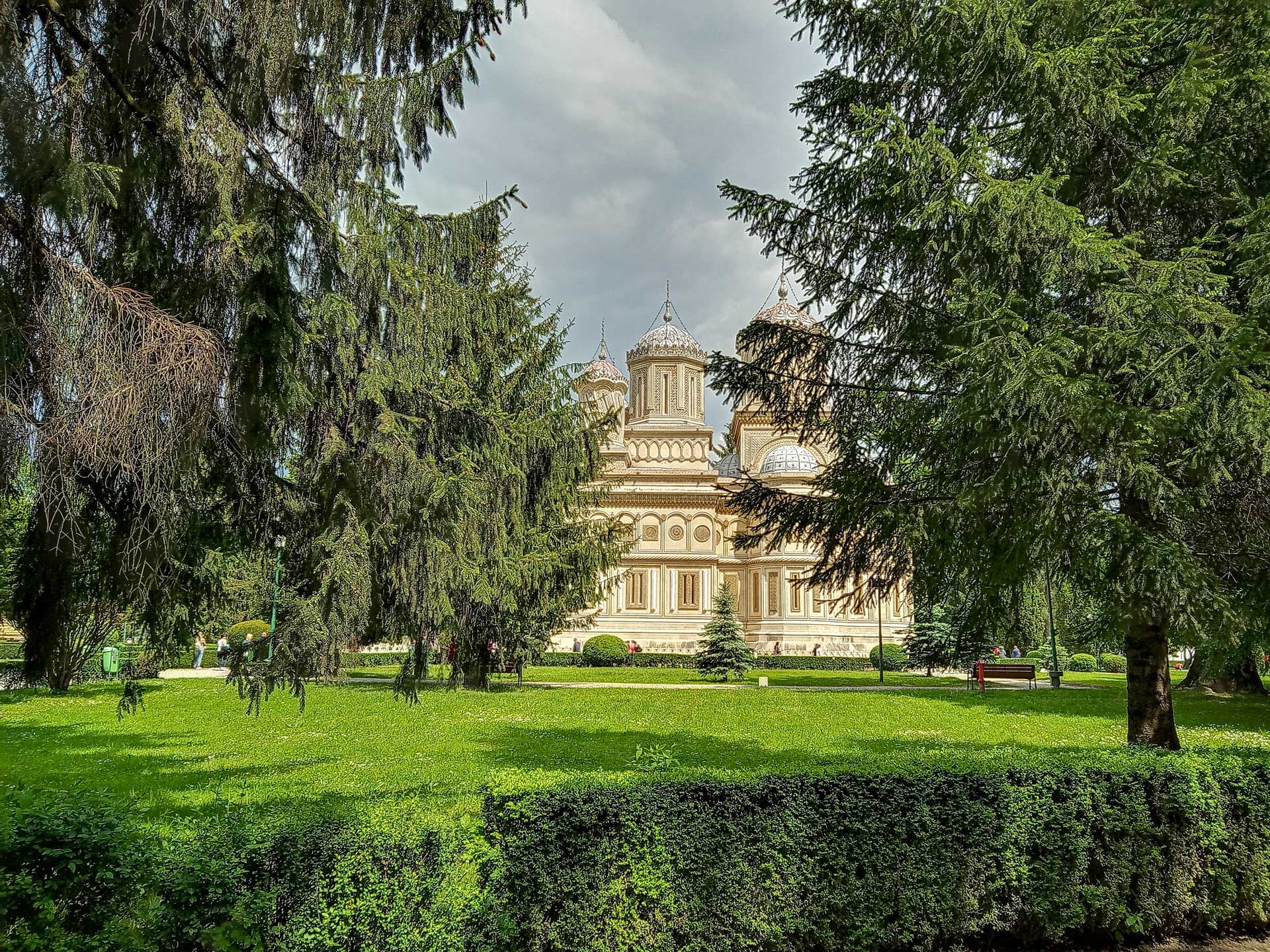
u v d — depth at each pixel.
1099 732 17.48
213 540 6.54
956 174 6.96
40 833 4.28
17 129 4.29
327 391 6.53
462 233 7.49
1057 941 6.29
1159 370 6.56
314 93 6.10
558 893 5.04
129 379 4.35
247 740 14.79
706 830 5.34
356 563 6.21
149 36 4.92
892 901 5.63
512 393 16.81
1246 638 15.94
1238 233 7.85
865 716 20.02
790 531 9.47
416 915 4.60
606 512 47.31
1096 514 6.88
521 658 26.06
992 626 9.01
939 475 8.51
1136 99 7.13
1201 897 6.40
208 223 5.45
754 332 9.37
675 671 36.78
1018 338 6.46
